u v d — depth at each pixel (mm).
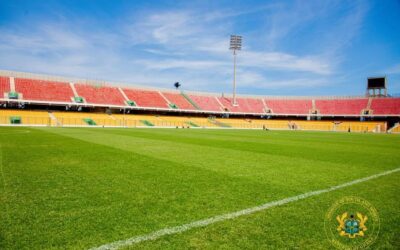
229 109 69375
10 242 3701
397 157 13195
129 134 26984
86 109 56469
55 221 4438
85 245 3645
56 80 55906
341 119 70750
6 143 16188
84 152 12742
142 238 3873
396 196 6180
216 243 3762
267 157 12414
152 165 9688
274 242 3832
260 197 5969
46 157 11070
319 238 3994
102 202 5445
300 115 70000
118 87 62594
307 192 6441
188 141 20297
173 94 68750
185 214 4852
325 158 12469
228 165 9984
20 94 47500
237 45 62375
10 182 6953
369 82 69250
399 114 62312
